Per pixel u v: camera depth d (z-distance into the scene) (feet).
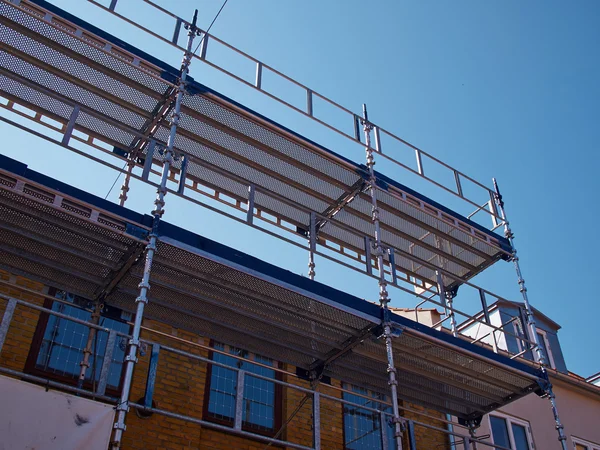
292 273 28.66
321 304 29.48
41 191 24.04
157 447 30.04
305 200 37.58
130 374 22.17
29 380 28.04
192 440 31.27
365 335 31.17
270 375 36.32
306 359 33.83
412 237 40.14
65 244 26.45
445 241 40.65
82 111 29.71
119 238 25.90
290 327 31.22
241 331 31.53
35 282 30.50
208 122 32.58
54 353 29.53
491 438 44.27
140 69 29.37
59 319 30.50
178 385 32.37
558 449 47.09
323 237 39.34
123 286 28.53
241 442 33.12
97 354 30.78
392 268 33.58
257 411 34.68
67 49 29.19
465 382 35.73
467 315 36.45
